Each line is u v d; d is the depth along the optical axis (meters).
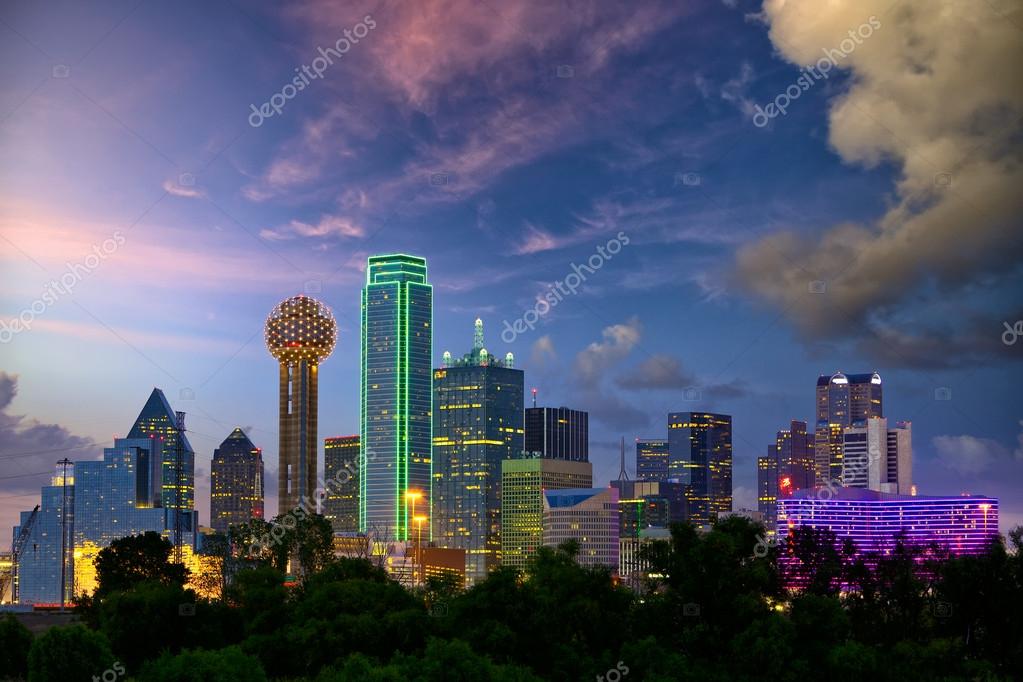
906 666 81.94
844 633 82.94
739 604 81.06
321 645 81.06
